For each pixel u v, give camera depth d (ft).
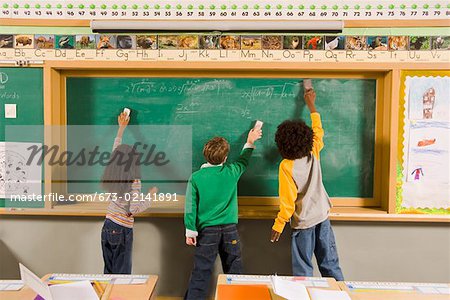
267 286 5.51
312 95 9.00
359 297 5.24
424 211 8.86
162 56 8.84
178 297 9.21
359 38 8.71
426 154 8.80
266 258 9.08
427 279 9.05
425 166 8.82
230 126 9.20
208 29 8.65
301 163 8.17
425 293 5.37
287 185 8.10
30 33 8.91
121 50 8.85
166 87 9.20
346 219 8.77
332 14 8.73
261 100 9.13
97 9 8.87
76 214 9.02
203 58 8.81
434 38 8.68
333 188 9.29
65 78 9.27
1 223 9.17
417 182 8.83
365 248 9.01
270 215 8.79
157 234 9.16
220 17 8.83
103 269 9.16
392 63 8.71
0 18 8.86
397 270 9.04
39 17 8.87
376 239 9.00
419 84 8.73
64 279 5.73
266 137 9.18
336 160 9.23
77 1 8.87
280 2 8.77
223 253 8.48
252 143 8.87
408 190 8.84
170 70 9.12
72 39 8.88
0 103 9.06
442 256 9.01
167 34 8.80
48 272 9.21
